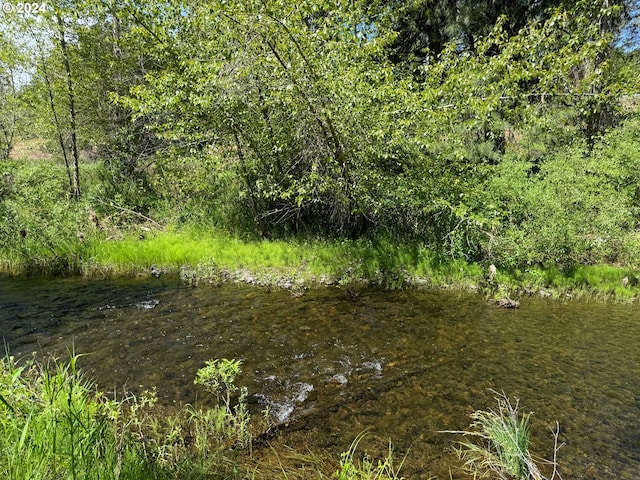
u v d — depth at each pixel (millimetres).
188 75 10195
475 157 12539
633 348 6371
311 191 9852
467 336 6762
